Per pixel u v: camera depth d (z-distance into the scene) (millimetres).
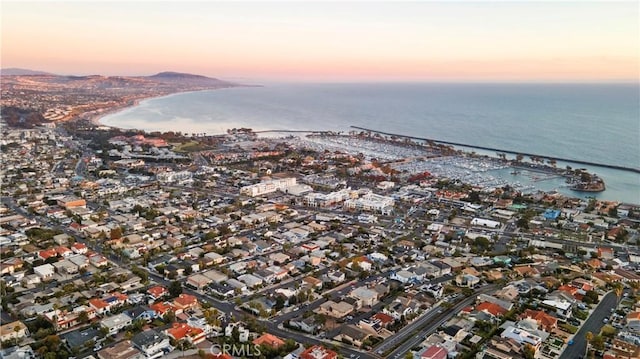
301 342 180750
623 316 197625
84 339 178250
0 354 166875
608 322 193250
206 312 195125
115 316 192750
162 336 175125
